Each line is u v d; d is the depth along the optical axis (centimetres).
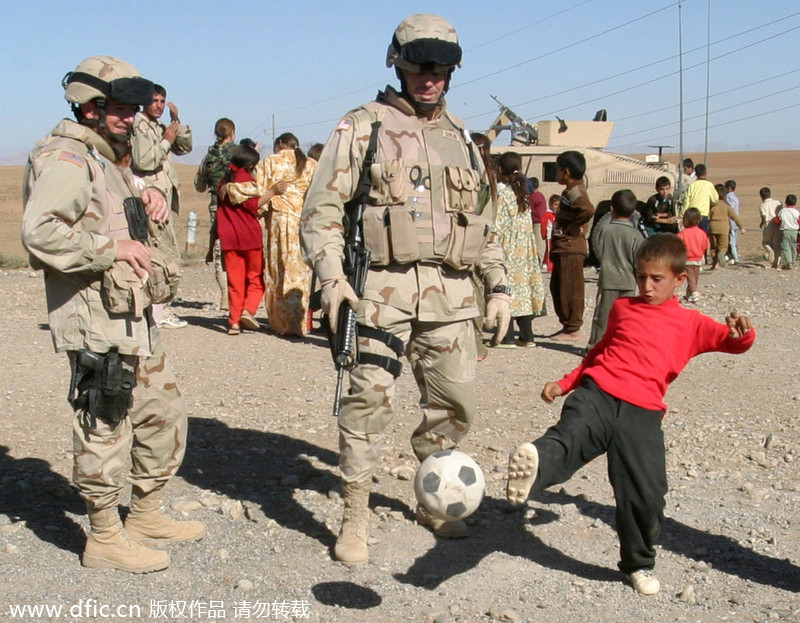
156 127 791
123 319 404
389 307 430
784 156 14212
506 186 962
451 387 453
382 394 432
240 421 682
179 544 462
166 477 452
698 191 1823
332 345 428
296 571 435
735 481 569
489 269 471
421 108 441
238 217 996
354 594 412
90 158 400
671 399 771
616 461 404
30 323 1080
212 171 1131
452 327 448
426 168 434
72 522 489
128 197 418
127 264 399
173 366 859
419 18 431
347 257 429
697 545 473
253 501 521
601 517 509
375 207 429
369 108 442
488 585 425
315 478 564
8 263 1769
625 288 812
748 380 841
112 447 414
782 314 1270
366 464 441
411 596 412
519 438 650
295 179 1004
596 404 401
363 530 449
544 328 1148
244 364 877
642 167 1970
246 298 1038
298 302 1009
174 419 446
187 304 1281
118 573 428
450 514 364
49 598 400
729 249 2017
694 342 410
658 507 408
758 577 438
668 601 412
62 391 758
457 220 437
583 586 424
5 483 541
